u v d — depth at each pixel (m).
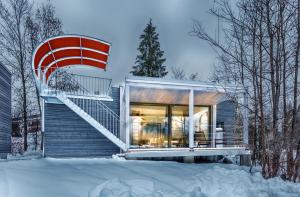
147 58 38.78
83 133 13.03
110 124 13.07
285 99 8.49
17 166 8.59
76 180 6.83
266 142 8.62
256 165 11.52
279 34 8.48
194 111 15.30
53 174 7.42
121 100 13.45
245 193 6.26
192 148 13.11
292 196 6.15
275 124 8.46
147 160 12.64
